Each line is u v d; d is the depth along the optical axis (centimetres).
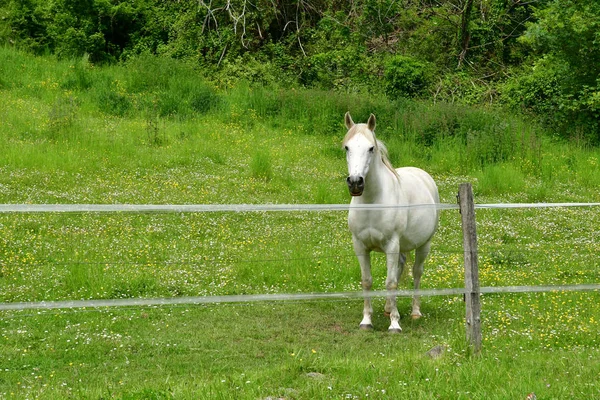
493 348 727
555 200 1681
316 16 3216
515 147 2036
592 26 2308
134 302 631
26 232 1195
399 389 573
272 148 1991
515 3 3031
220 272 1059
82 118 2073
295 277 1048
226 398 557
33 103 2183
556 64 2472
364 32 3011
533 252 1271
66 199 1410
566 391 570
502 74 2916
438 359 663
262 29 3127
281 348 788
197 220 1337
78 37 2909
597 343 794
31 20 2961
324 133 2248
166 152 1831
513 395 557
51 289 955
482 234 1384
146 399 570
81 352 754
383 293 729
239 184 1631
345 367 657
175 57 2909
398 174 907
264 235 1274
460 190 706
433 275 1088
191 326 854
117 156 1741
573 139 2241
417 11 3128
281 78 2778
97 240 1173
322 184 1614
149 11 3150
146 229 1257
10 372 691
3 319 840
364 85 2716
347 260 1120
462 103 2586
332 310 938
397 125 2231
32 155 1648
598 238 1391
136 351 770
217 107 2341
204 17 3053
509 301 979
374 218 835
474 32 3014
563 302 949
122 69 2644
